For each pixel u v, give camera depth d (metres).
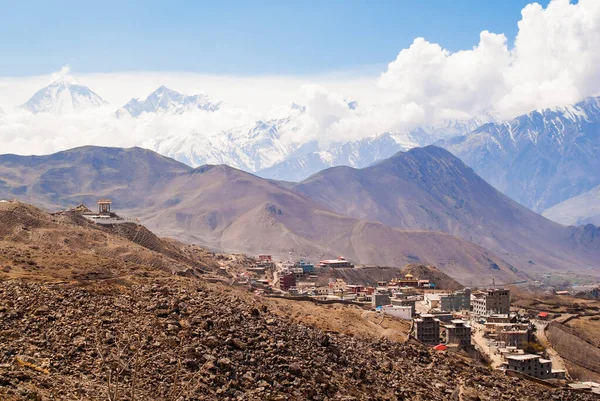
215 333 123.75
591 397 176.12
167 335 117.94
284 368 118.25
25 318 114.25
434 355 176.25
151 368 105.44
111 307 126.19
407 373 146.38
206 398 101.12
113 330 115.69
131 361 105.31
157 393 98.62
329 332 169.88
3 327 109.44
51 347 105.25
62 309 120.62
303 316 192.00
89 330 113.19
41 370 96.06
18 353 100.50
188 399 98.81
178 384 102.19
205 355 113.31
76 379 96.25
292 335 136.88
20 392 84.94
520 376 189.50
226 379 108.81
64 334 110.19
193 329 123.31
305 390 112.44
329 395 115.62
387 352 163.38
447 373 157.75
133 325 119.50
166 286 150.88
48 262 178.50
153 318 124.88
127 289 141.62
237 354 117.69
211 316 131.38
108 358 102.31
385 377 137.12
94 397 91.19
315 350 133.88
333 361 133.25
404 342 189.38
